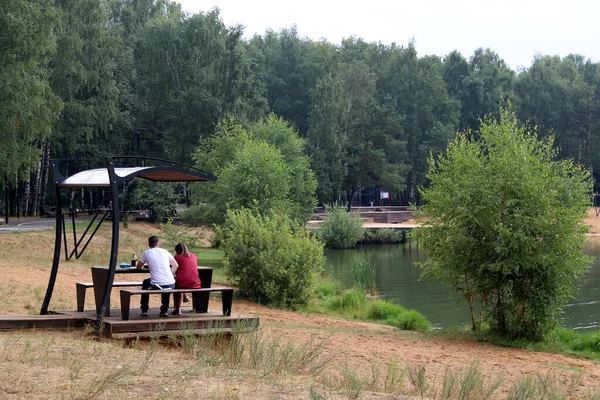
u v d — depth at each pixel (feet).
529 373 43.50
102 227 165.68
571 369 47.39
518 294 63.52
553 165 66.33
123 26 264.11
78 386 24.11
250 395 24.77
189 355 33.60
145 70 247.09
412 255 183.21
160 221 183.32
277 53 345.10
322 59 327.06
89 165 230.07
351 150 305.12
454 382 31.60
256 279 78.13
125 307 37.35
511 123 67.41
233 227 81.35
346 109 304.71
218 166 174.19
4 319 37.58
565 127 382.63
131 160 242.58
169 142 233.35
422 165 331.57
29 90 130.31
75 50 172.45
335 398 25.77
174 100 229.25
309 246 79.36
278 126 196.44
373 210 309.42
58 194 42.24
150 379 26.48
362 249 205.57
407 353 48.44
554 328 64.64
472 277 65.36
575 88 385.91
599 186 392.27
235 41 238.07
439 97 342.64
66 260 92.38
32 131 133.59
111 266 38.27
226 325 38.75
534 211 62.03
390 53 384.27
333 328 60.39
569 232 62.13
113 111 193.67
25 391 23.02
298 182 188.65
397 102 349.82
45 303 42.06
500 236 61.46
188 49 236.43
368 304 84.79
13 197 223.51
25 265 79.56
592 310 92.22
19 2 128.06
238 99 226.79
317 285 93.76
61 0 173.27
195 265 41.45
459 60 384.27
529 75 395.34
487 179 63.82
